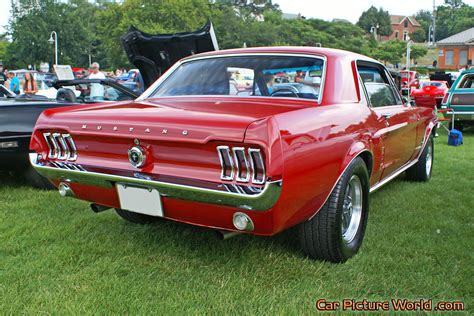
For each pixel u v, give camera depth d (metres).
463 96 10.72
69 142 3.13
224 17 64.38
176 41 7.97
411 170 5.61
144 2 53.28
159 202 2.80
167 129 2.64
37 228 3.91
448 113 10.85
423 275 3.05
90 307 2.64
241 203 2.46
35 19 66.06
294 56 3.47
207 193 2.51
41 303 2.69
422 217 4.27
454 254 3.40
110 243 3.59
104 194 3.08
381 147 3.73
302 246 3.22
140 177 2.75
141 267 3.19
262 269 3.12
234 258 3.30
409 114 4.63
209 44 8.05
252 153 2.42
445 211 4.47
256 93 3.42
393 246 3.54
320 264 3.18
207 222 2.75
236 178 2.48
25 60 67.19
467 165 6.92
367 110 3.55
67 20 67.31
